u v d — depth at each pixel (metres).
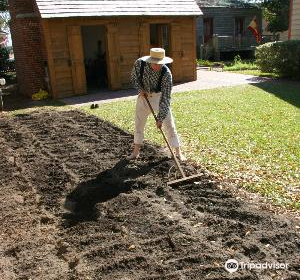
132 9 15.29
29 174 6.36
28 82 15.23
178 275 3.57
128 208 5.00
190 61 17.33
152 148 7.29
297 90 13.83
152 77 6.12
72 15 14.01
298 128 8.62
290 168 6.22
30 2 14.66
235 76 18.75
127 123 9.67
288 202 5.02
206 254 3.84
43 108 12.30
